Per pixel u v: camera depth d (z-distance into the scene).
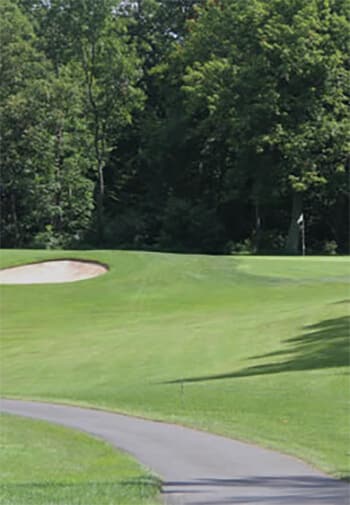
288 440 18.59
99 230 90.69
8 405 26.06
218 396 25.00
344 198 86.81
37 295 52.25
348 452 17.14
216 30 85.44
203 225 86.44
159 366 31.78
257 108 77.12
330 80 77.44
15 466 16.56
